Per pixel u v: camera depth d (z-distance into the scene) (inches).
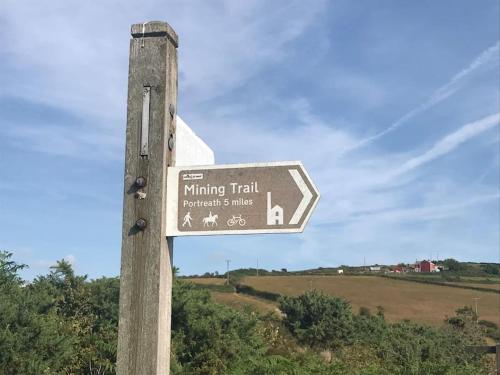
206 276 3255.4
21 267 374.6
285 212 132.1
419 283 3262.8
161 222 133.7
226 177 135.3
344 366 522.9
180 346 510.0
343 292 2773.1
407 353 919.7
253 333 608.7
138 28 140.9
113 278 541.3
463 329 1489.9
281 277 3191.4
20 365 302.0
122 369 130.0
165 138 136.3
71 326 435.5
